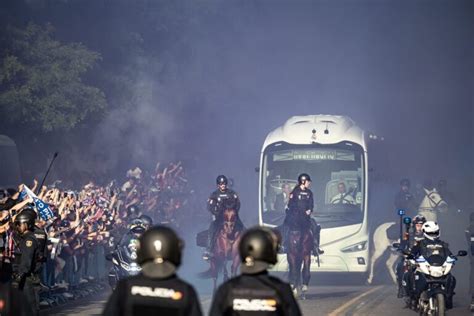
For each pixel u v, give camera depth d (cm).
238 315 1455
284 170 5131
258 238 1484
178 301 1379
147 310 1378
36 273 2667
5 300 1453
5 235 2916
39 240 2667
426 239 3169
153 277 1388
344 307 3772
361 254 4978
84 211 4034
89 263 4297
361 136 5156
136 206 4400
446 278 3123
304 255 4147
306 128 5162
